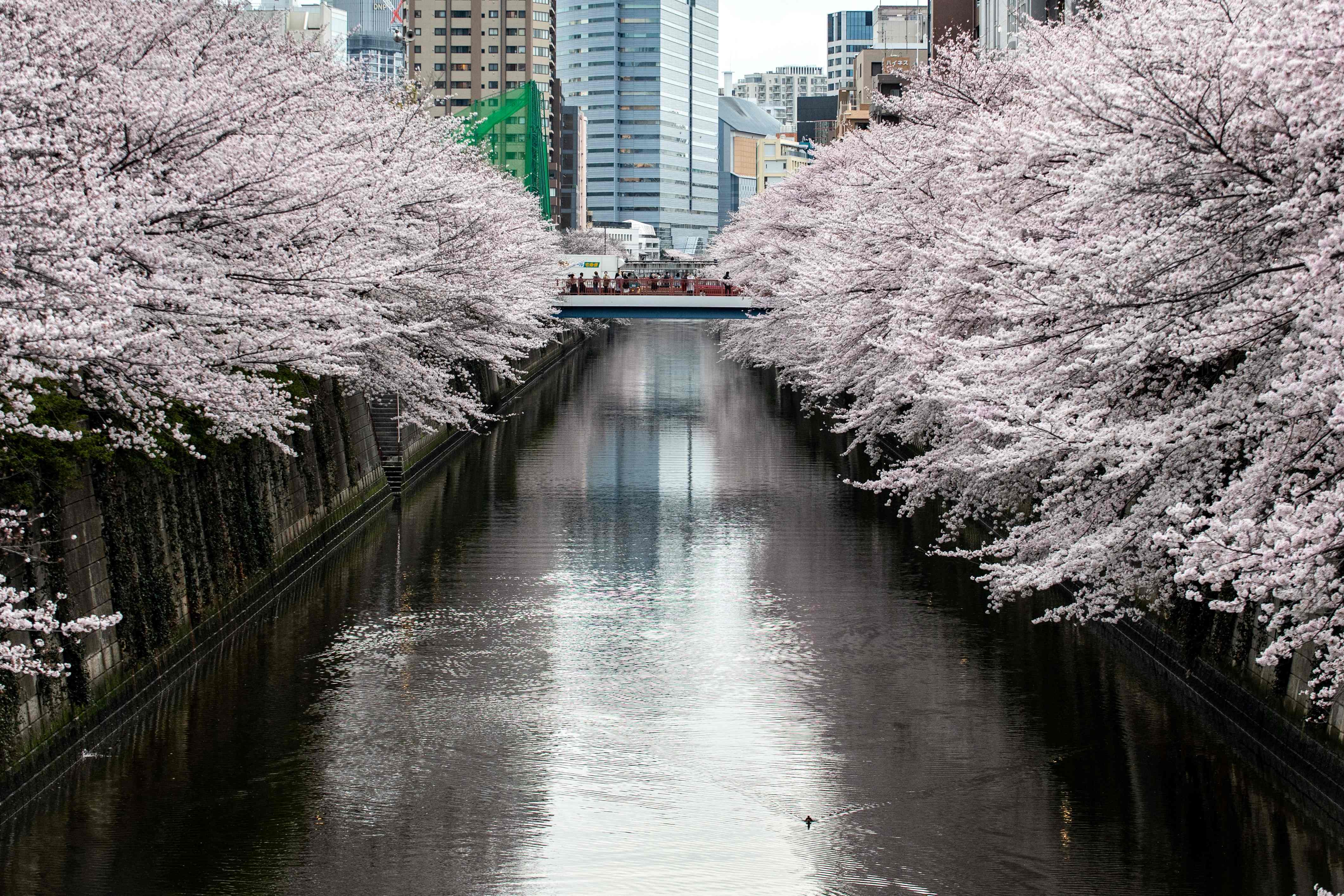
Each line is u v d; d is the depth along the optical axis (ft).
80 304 56.24
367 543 130.82
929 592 108.78
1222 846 61.62
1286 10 51.57
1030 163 72.08
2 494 63.26
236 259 76.64
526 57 552.41
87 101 66.44
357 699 82.69
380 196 108.68
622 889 58.13
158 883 58.29
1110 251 59.41
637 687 85.05
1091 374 63.21
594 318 261.44
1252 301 52.19
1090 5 113.50
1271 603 67.87
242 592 99.35
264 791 68.28
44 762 66.49
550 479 170.40
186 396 66.74
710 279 329.11
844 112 403.75
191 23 83.15
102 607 75.56
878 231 117.50
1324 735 63.41
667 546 128.36
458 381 196.44
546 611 103.86
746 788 69.00
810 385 160.97
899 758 72.59
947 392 67.31
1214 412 58.54
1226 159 53.16
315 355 75.87
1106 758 72.13
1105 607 72.49
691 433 215.92
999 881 58.49
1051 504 76.54
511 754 73.56
